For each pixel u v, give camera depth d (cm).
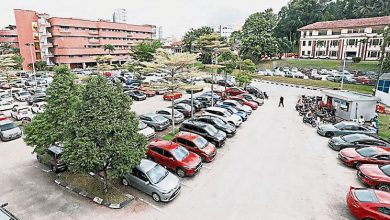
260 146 1830
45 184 1310
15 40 8869
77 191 1234
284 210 1109
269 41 6669
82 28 7562
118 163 1093
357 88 3934
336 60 6291
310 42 7325
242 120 2441
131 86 3981
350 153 1541
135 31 9200
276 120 2512
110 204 1121
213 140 1778
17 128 2027
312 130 2205
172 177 1233
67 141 1093
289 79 5038
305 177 1388
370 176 1252
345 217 1066
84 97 1110
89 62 7762
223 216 1068
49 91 1356
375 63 5453
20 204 1138
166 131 2133
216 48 3481
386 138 1988
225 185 1305
